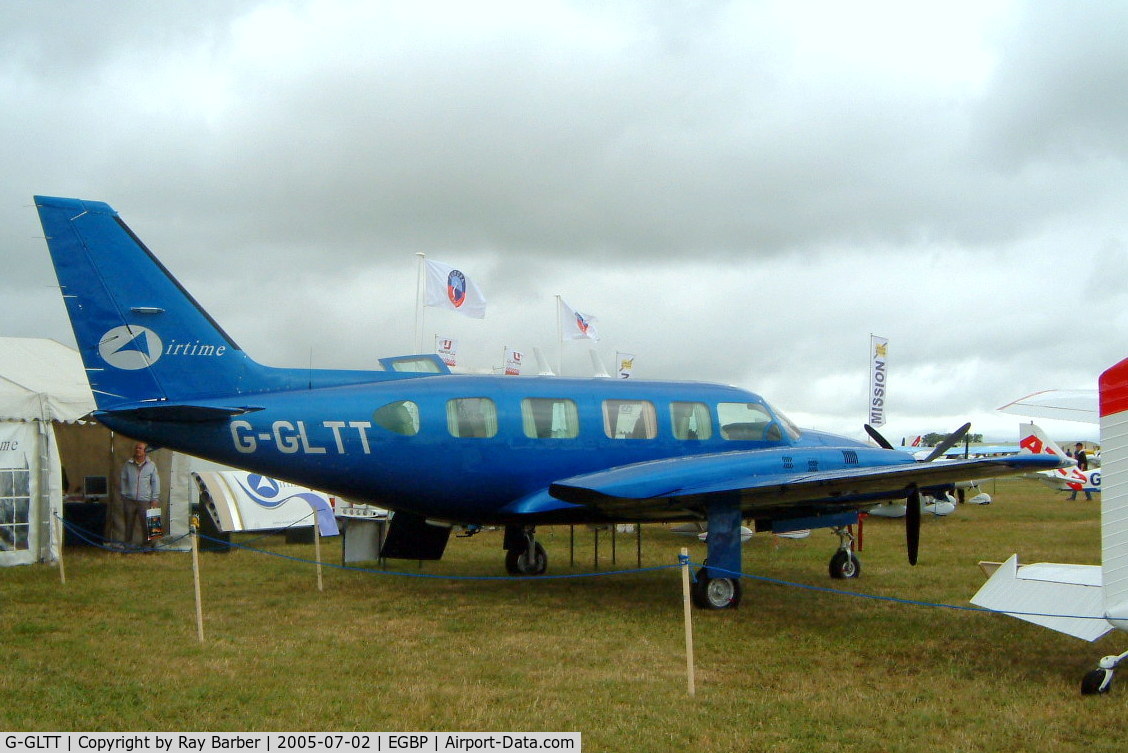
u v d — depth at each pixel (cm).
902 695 703
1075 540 1812
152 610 1052
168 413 1023
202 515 1697
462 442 1126
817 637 917
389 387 1127
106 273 1058
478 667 783
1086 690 705
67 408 1478
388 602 1120
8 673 748
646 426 1217
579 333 2961
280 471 1084
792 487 1016
